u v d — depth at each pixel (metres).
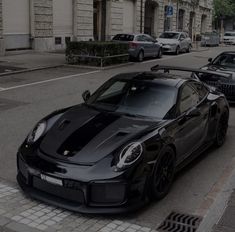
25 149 5.33
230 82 11.30
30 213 4.93
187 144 6.18
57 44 26.41
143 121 5.70
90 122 5.62
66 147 5.07
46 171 4.87
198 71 8.21
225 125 7.99
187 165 6.86
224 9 69.31
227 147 7.93
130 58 23.08
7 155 6.94
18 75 15.89
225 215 4.95
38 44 24.56
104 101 6.38
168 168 5.54
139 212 5.07
